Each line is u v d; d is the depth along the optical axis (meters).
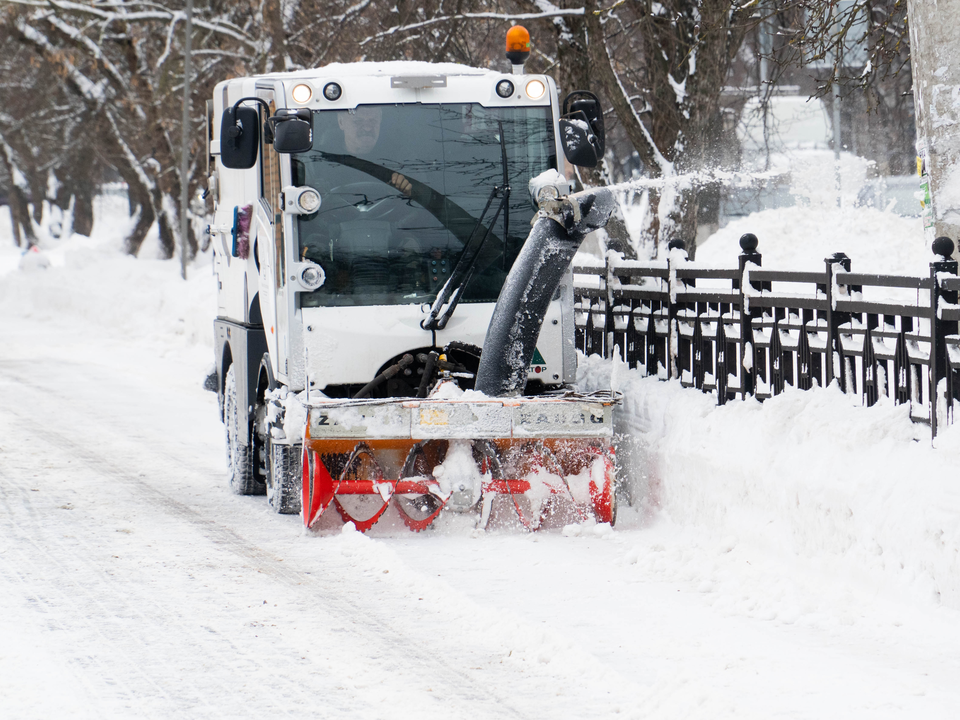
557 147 15.84
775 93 31.41
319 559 14.18
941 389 11.93
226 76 58.72
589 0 27.12
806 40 21.09
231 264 19.16
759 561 13.32
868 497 12.05
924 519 11.27
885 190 42.28
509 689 9.73
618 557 14.07
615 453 17.41
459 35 33.12
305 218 15.28
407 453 15.25
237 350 18.17
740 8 22.45
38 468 20.20
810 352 14.19
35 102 94.25
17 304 57.00
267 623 11.63
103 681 9.98
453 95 15.65
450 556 14.23
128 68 65.94
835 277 13.62
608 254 19.47
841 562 12.30
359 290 15.34
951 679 9.66
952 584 10.96
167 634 11.28
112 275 55.41
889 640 10.73
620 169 48.66
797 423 13.66
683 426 15.66
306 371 15.14
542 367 15.77
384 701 9.48
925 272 13.77
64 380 32.62
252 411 17.55
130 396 29.75
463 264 15.54
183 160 52.41
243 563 14.02
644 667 10.14
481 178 15.66
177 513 16.92
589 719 9.02
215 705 9.42
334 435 14.48
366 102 15.45
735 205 48.06
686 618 11.60
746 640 10.84
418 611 12.02
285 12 44.91
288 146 14.70
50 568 13.78
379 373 15.40
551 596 12.43
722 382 15.79
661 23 27.89
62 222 146.75
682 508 15.34
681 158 28.64
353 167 15.38
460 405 14.59
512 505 15.78
